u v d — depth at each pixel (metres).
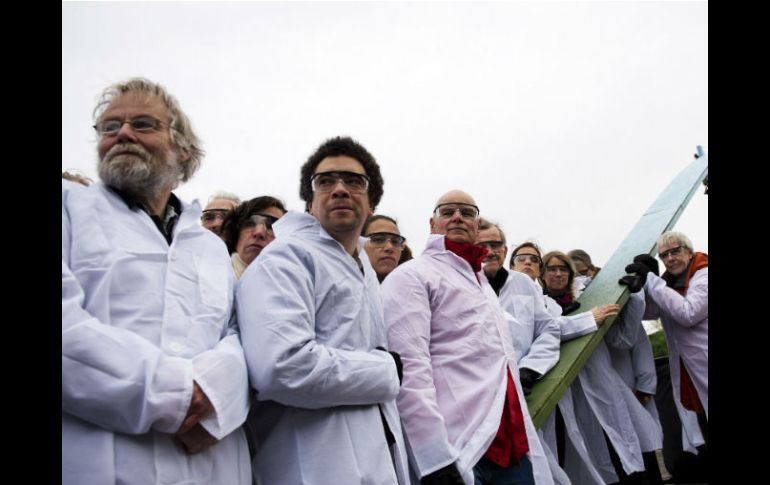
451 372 2.90
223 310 1.96
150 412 1.58
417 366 2.70
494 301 3.24
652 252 4.82
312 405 1.98
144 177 1.87
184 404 1.63
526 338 3.92
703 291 4.53
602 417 4.16
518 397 3.04
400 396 2.63
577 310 4.61
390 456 2.16
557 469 3.55
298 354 1.92
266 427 2.11
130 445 1.61
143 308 1.74
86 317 1.59
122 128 1.88
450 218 3.37
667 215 5.11
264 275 2.06
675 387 4.89
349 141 2.57
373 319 2.40
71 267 1.70
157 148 1.92
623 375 4.68
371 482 2.03
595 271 6.05
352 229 2.40
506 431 2.91
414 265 3.08
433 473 2.49
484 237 4.07
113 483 1.56
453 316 2.99
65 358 1.53
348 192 2.38
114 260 1.73
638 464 4.04
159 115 1.95
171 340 1.75
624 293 4.33
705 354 4.59
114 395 1.55
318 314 2.19
